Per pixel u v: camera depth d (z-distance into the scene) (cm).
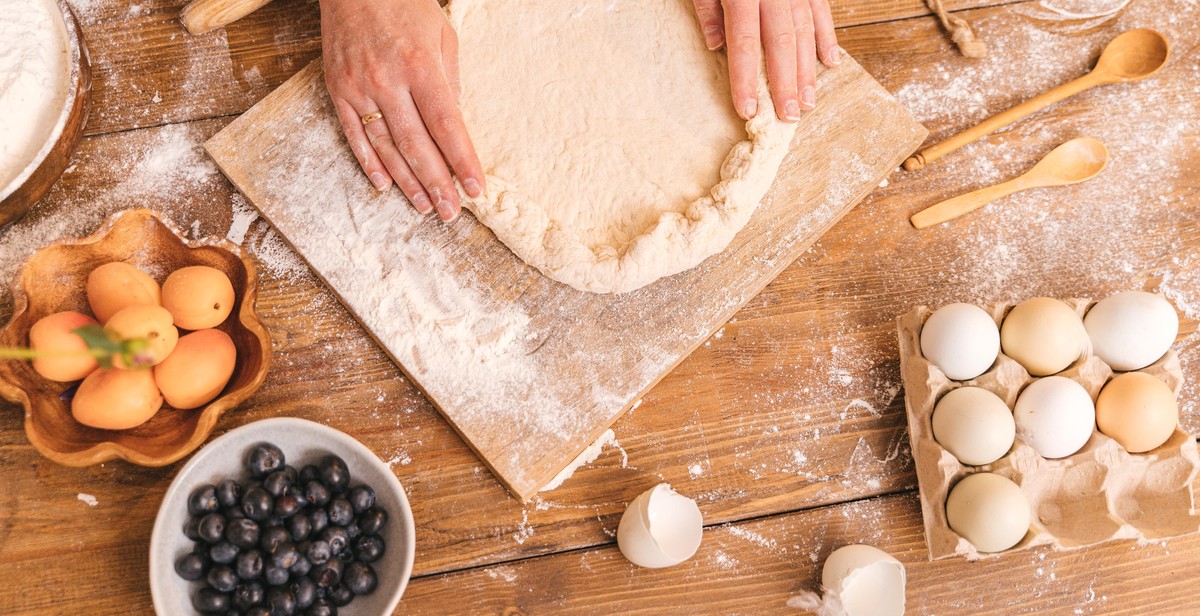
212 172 140
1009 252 149
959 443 126
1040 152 153
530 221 131
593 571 132
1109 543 138
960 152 152
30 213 135
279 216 135
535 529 133
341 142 138
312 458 122
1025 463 128
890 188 150
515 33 142
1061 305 132
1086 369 133
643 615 132
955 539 125
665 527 122
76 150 138
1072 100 156
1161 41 155
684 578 133
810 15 140
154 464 115
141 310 111
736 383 140
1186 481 130
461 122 129
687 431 138
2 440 127
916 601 135
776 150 134
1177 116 157
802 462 138
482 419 129
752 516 136
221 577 111
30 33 131
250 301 124
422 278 134
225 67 144
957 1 159
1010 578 137
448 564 130
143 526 127
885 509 138
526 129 137
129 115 141
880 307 145
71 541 125
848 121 145
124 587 125
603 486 135
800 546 135
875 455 139
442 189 129
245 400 132
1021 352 132
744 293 137
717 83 140
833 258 146
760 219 140
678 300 136
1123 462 129
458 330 132
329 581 114
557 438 130
